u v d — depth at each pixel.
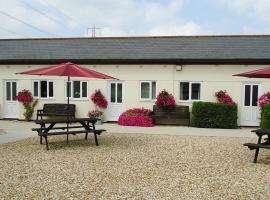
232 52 17.05
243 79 16.58
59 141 11.31
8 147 10.04
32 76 18.48
